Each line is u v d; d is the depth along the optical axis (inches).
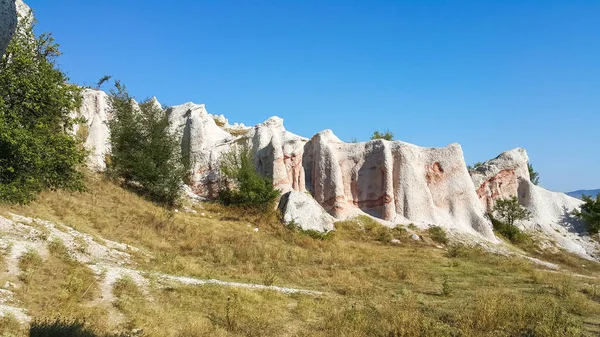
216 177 1312.7
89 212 800.9
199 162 1352.1
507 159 1577.3
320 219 1192.8
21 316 335.3
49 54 587.5
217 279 607.2
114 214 846.5
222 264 716.7
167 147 1161.4
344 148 1406.3
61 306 374.3
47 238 560.4
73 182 594.2
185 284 528.7
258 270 702.5
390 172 1330.0
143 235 768.9
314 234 1114.1
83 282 443.8
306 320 450.3
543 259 1270.9
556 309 451.8
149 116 1190.3
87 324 345.7
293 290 581.6
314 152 1406.3
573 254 1342.3
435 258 932.0
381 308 474.3
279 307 486.3
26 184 516.1
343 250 973.2
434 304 522.0
